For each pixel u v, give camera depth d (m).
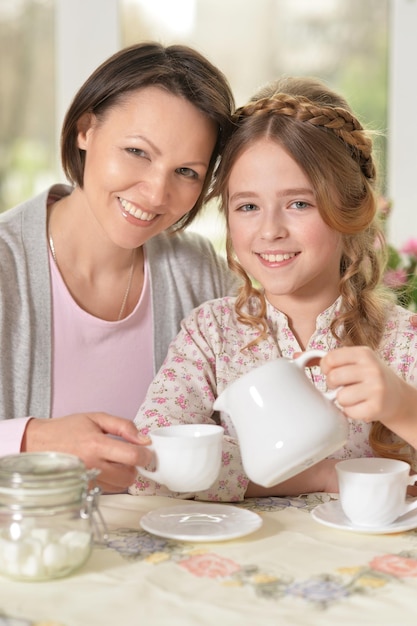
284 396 1.10
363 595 0.91
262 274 1.50
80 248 1.69
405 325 1.60
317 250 1.47
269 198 1.46
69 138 1.61
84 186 1.60
